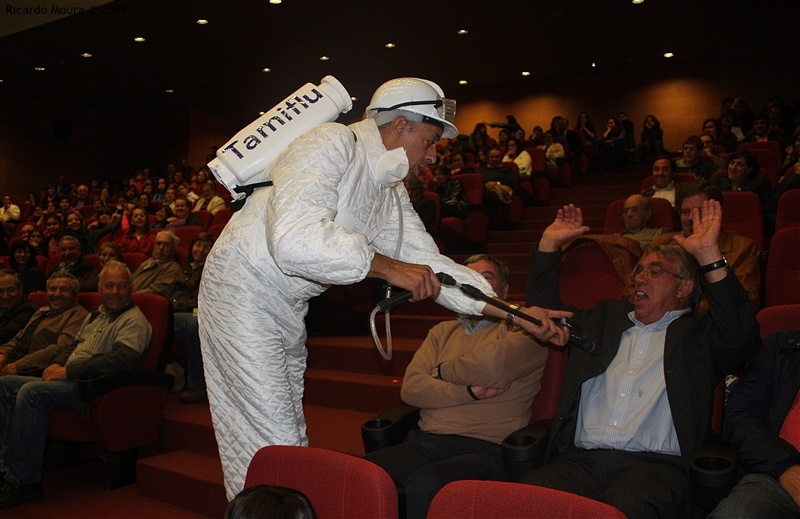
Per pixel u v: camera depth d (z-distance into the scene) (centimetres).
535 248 258
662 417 215
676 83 1245
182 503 324
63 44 1041
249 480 149
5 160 1391
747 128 879
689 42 1102
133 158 1546
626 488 187
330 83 184
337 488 135
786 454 186
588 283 318
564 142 1020
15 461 335
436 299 203
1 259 696
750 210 435
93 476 382
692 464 186
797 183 485
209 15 920
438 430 244
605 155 1039
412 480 211
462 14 939
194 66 1167
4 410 355
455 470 215
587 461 214
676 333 218
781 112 838
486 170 803
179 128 1486
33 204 1309
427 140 185
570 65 1234
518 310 185
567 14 951
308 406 388
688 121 1238
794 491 176
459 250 639
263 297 177
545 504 116
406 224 204
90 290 547
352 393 376
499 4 905
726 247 350
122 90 1335
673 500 187
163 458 349
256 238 174
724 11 970
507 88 1380
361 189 178
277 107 181
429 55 1135
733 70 998
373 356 401
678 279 229
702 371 212
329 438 318
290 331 185
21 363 397
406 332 454
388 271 162
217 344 180
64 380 353
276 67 1177
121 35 998
